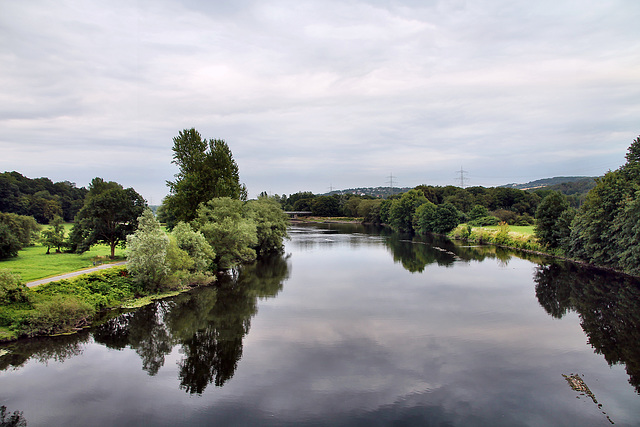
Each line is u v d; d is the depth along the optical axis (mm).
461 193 141500
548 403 18062
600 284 42312
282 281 45281
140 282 37562
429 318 30906
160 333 27516
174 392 19406
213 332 27781
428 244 84938
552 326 28812
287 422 16781
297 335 27203
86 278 33406
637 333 27156
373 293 39219
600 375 20828
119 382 20359
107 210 48312
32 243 66688
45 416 17094
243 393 19344
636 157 54188
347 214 191875
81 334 27125
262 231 64062
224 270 52719
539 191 154500
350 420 16938
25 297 27094
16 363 22500
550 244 65938
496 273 49594
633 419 16625
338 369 21906
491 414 17234
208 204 55188
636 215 42812
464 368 21875
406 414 17344
